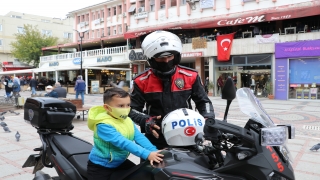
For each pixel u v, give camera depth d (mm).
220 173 2055
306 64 18438
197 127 2422
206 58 24234
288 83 19031
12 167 5055
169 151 2338
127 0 31219
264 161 1948
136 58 27234
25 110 3777
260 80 20891
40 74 38781
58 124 3529
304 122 9883
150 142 2762
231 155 2045
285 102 17312
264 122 2160
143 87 2908
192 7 24891
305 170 4812
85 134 7941
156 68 2771
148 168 2311
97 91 27625
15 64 50688
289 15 18578
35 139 7238
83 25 39312
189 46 23531
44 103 3457
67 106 3650
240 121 9352
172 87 2852
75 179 2785
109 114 2541
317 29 19625
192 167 2105
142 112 3000
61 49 42656
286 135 1931
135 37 28328
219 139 2068
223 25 21703
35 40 46031
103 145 2543
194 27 23328
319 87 18109
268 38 19594
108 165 2576
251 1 21594
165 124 2512
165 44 2615
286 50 18828
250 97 2457
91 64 32094
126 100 2475
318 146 5898
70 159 3033
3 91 33062
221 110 12859
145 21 28875
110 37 31578
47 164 3445
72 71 35031
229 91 2168
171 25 25125
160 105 2871
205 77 24531
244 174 1984
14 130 8461
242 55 21016
